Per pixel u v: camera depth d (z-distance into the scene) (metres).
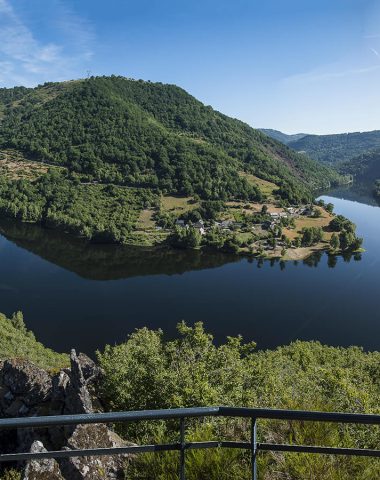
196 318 82.44
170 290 97.38
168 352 16.05
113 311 83.81
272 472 4.47
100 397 14.56
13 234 136.62
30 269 105.88
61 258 116.38
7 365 14.29
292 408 5.59
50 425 2.85
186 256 126.31
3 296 87.88
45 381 13.70
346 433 5.20
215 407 3.12
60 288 94.62
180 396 12.37
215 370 14.51
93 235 136.38
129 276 106.19
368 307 88.44
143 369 14.66
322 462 4.47
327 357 44.62
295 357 43.50
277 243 139.00
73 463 6.36
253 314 84.94
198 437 5.10
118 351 17.38
